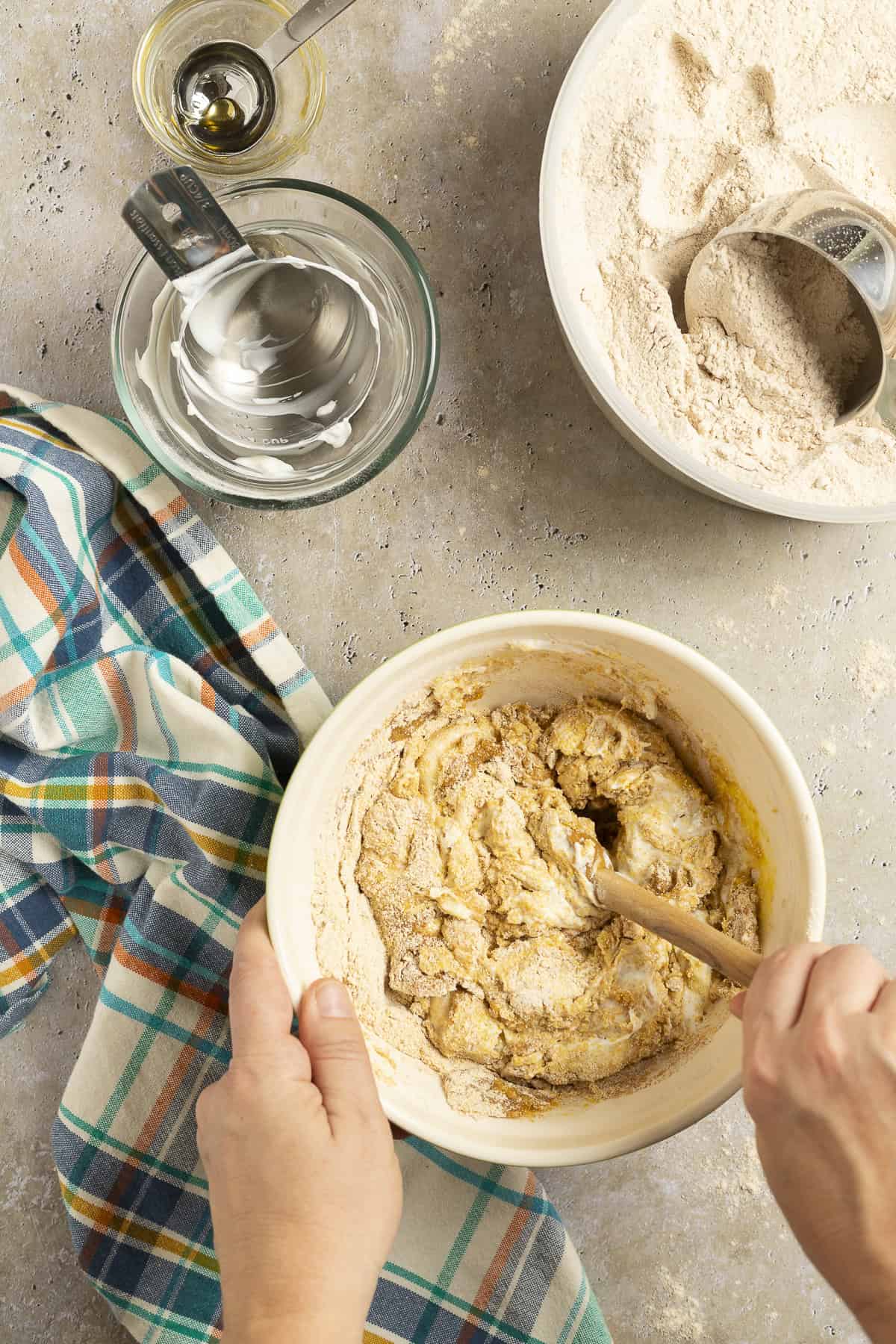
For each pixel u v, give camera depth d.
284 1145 0.60
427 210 0.75
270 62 0.71
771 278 0.69
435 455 0.75
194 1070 0.72
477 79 0.75
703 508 0.75
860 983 0.53
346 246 0.71
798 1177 0.51
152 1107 0.72
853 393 0.71
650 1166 0.75
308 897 0.67
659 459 0.70
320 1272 0.58
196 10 0.73
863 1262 0.50
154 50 0.73
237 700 0.74
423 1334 0.72
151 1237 0.72
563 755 0.70
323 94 0.74
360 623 0.75
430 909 0.69
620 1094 0.67
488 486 0.75
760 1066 0.53
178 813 0.71
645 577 0.75
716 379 0.71
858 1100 0.51
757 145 0.70
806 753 0.75
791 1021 0.53
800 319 0.69
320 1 0.69
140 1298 0.72
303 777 0.65
